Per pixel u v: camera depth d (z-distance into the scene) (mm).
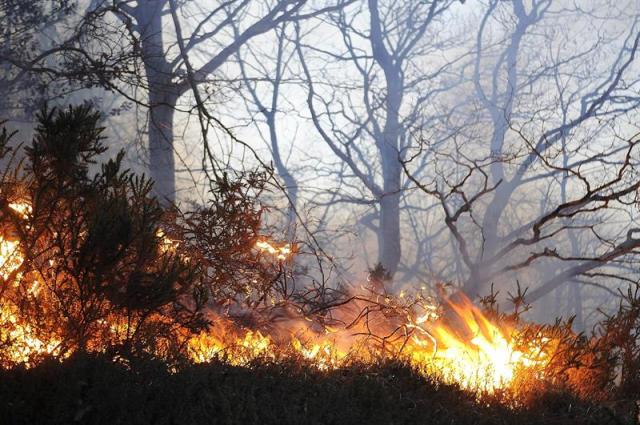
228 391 6227
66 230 7508
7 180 7484
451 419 7191
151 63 19562
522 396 8359
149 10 24031
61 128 7492
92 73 15023
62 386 5773
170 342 7438
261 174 10945
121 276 7148
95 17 16219
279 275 10688
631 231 15953
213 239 10031
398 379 7945
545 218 15422
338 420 6434
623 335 10336
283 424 6199
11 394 5773
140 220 7344
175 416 5785
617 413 8641
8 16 18922
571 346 10062
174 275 7289
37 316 7125
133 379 6184
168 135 22578
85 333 7215
